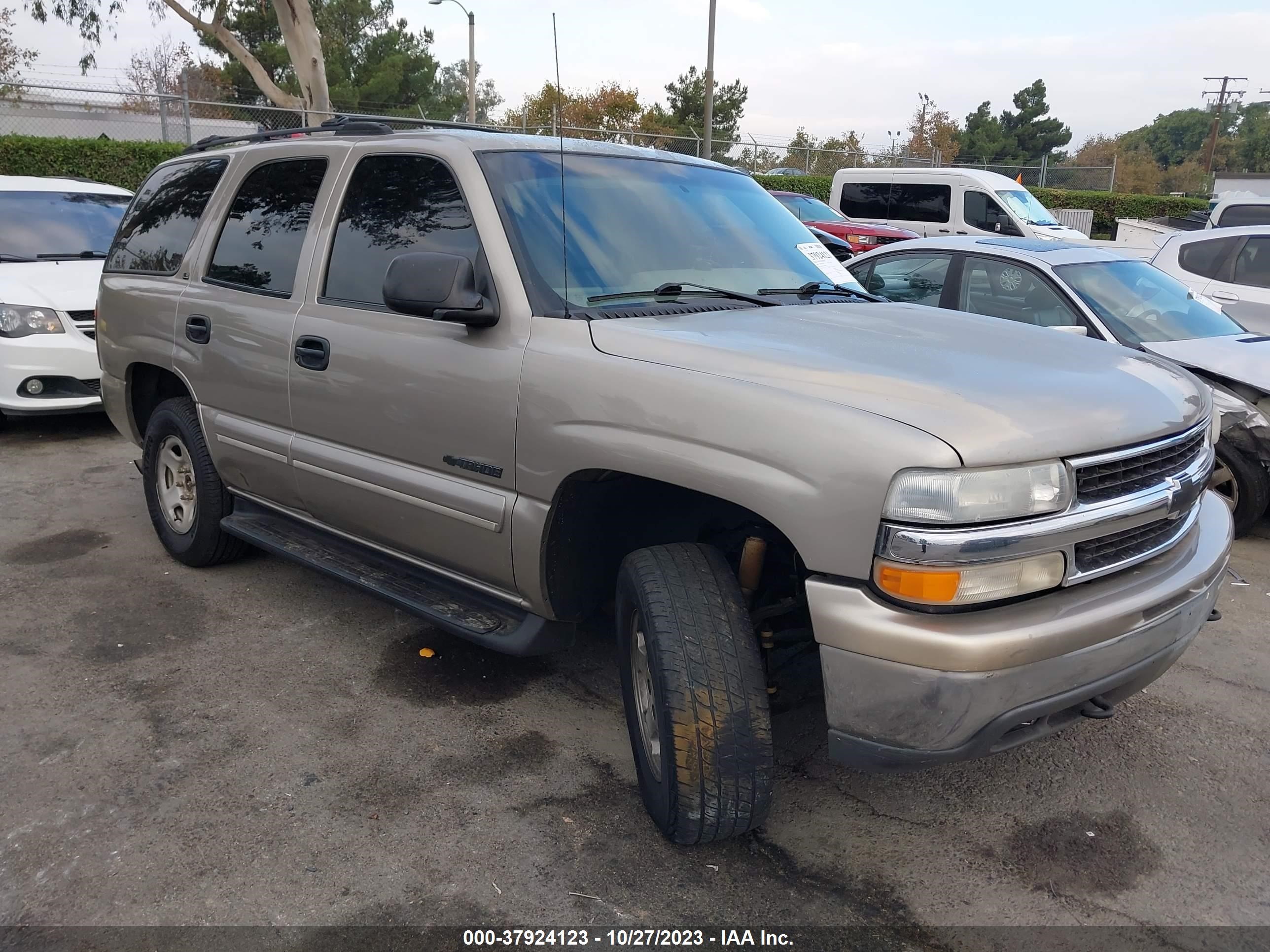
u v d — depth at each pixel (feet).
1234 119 379.35
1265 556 17.69
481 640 10.61
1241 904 8.66
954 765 10.81
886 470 7.35
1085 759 10.98
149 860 9.01
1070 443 7.76
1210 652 13.75
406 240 11.37
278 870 8.91
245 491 14.44
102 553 16.90
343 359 11.72
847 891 8.78
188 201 15.40
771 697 9.68
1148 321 19.34
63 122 62.34
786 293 11.62
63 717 11.50
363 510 12.01
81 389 23.98
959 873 9.03
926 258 22.40
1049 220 57.00
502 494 10.19
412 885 8.75
